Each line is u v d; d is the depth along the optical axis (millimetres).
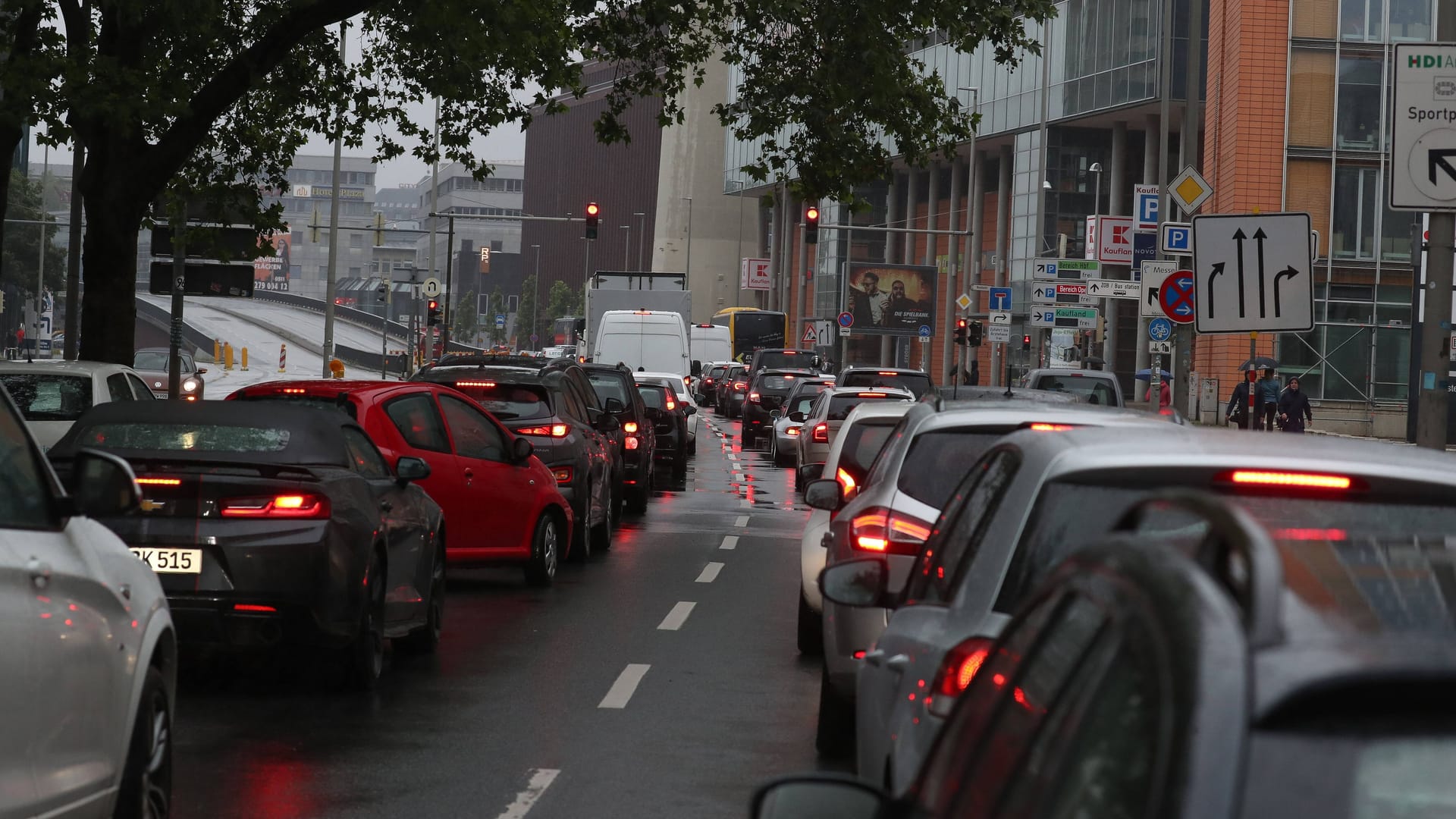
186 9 66625
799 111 79812
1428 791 5559
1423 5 173000
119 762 18203
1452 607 6461
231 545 30109
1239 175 174125
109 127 67938
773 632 41312
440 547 38406
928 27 79562
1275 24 172875
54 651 16281
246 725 29125
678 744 28062
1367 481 13211
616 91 86250
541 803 23859
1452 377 149500
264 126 89875
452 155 87312
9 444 16953
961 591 15742
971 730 9070
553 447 55312
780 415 122188
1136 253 97500
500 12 69625
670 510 81125
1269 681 5773
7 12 71500
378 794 24234
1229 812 5531
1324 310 175250
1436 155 46281
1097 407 26266
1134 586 6941
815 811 9438
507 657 36906
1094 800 6562
